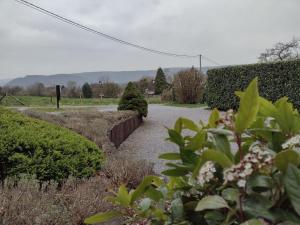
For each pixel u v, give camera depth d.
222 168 1.23
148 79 44.38
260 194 1.13
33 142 4.89
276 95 15.91
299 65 14.84
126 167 5.20
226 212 1.20
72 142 5.31
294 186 1.06
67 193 3.99
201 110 20.83
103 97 41.31
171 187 1.49
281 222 1.09
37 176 4.61
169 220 1.35
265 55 34.75
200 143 1.31
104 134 8.77
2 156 4.65
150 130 13.74
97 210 3.51
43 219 3.10
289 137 1.29
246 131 1.31
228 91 19.17
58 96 22.42
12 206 3.26
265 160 1.09
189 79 26.34
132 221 1.45
